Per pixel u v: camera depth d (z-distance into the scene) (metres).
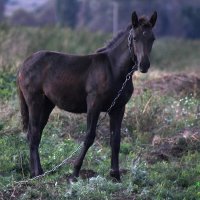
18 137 26.03
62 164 23.53
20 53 46.75
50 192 20.80
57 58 23.38
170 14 135.00
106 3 145.12
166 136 27.91
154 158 25.67
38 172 23.08
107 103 22.19
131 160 25.17
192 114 30.48
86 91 22.47
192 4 142.75
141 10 133.75
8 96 31.53
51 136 27.14
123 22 132.25
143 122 28.89
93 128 22.20
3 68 35.53
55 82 23.08
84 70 22.56
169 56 79.00
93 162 24.83
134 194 21.19
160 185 21.92
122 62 21.88
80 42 66.50
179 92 34.94
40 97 23.77
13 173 23.23
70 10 139.88
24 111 24.36
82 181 21.17
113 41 22.52
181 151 26.52
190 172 23.77
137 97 31.59
